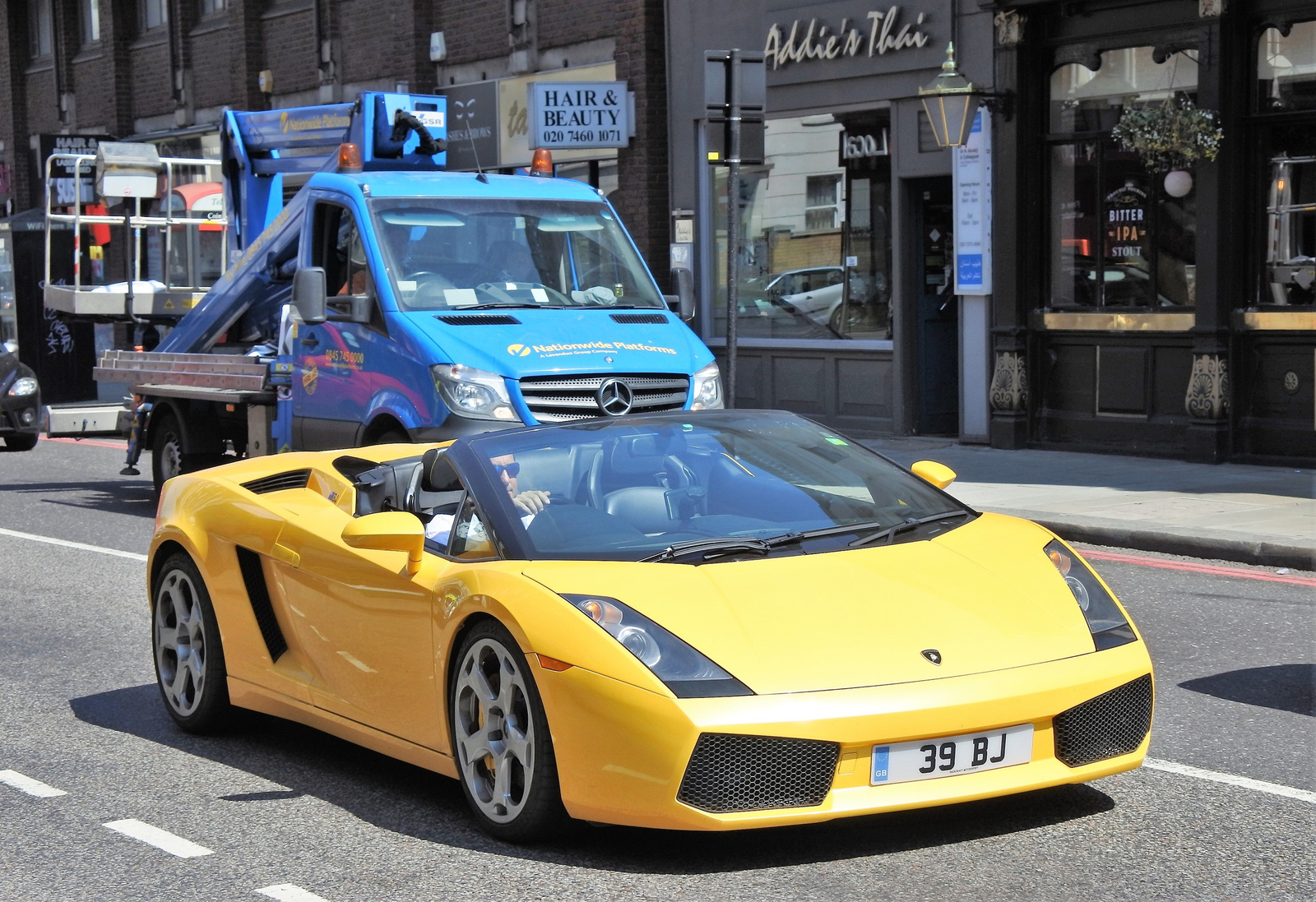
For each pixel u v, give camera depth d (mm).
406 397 9789
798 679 4246
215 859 4793
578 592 4539
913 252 15930
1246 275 13047
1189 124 12898
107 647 8219
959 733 4285
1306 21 12562
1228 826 4758
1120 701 4566
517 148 20578
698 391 10062
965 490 12297
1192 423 13312
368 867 4637
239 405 12125
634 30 18453
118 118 30641
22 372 19609
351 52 23953
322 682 5668
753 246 17594
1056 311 14438
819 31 16281
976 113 14320
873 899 4191
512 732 4645
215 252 17031
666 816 4227
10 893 4555
